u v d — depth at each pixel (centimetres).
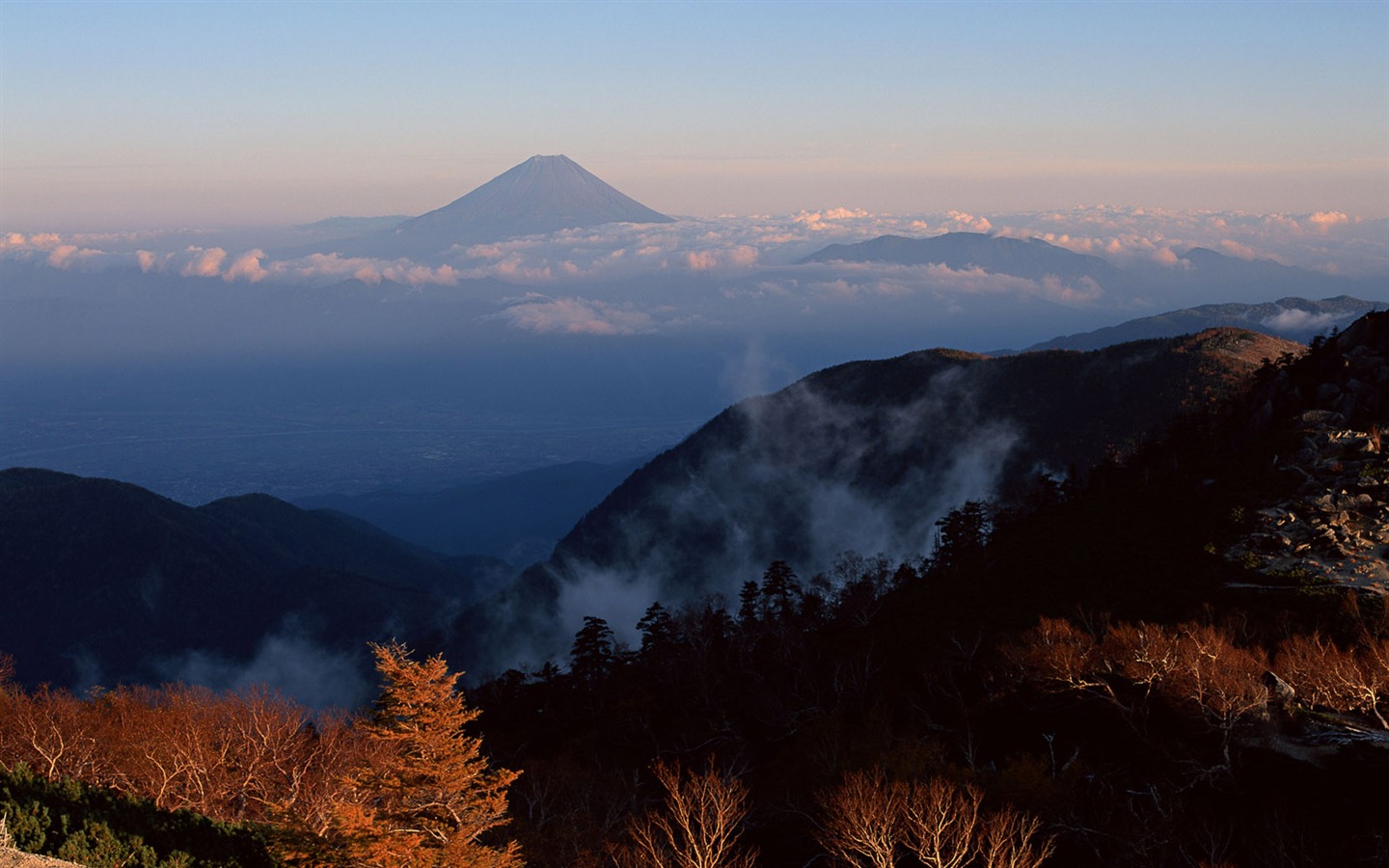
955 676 6812
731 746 7062
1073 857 4081
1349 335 9412
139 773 4834
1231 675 4772
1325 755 4466
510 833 4831
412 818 3616
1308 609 6419
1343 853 3750
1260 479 8300
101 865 3247
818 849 4722
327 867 3609
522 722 9244
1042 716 5556
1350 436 8300
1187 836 4000
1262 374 10406
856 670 7594
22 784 3612
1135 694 5238
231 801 5031
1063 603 7569
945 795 3912
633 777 6719
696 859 3928
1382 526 7175
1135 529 8538
